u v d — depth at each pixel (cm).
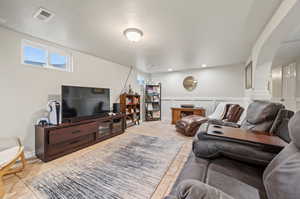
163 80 583
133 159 212
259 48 232
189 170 100
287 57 383
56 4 150
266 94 263
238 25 197
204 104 504
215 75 483
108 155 226
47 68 252
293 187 56
